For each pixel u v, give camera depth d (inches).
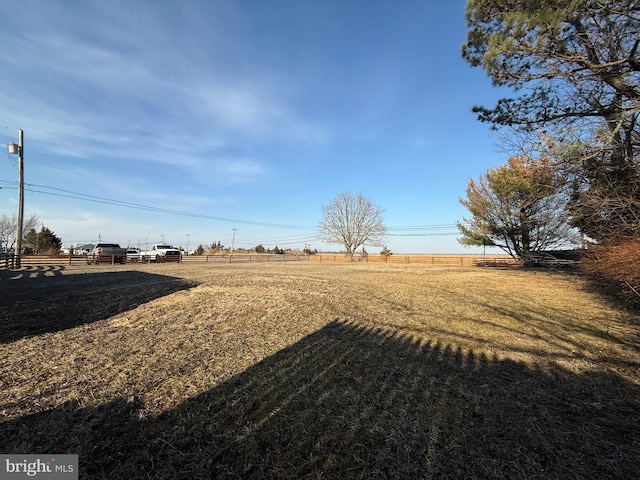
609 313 282.5
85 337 195.8
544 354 176.9
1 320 233.0
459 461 87.4
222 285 428.8
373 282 517.7
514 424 106.0
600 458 89.6
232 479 80.4
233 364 155.6
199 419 106.5
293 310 281.6
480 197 870.4
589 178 323.3
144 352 170.4
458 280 561.9
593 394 128.7
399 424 104.8
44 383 131.5
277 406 116.1
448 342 197.5
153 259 1164.5
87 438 94.7
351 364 157.6
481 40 280.5
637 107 239.9
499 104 341.1
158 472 81.7
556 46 245.1
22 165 826.2
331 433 99.7
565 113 318.3
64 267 804.6
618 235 326.3
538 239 755.4
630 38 241.1
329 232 1942.7
